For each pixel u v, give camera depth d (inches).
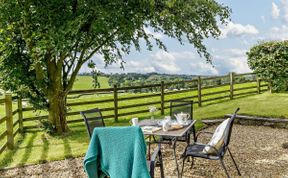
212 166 228.1
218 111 451.2
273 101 491.2
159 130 205.6
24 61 339.9
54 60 345.7
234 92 631.2
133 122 223.0
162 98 484.4
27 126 385.1
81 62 356.5
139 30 371.2
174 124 216.7
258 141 300.2
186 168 224.1
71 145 307.6
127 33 345.4
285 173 213.6
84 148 292.2
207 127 368.5
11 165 247.8
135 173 133.0
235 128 359.9
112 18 315.3
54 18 311.1
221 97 557.0
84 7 312.0
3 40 312.3
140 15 323.0
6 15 304.7
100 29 315.9
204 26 362.3
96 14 307.3
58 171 229.0
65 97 368.5
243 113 404.5
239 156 252.1
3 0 296.2
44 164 246.7
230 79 565.9
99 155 141.6
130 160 136.9
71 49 324.5
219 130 189.9
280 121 358.0
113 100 436.1
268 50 556.4
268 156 252.5
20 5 301.7
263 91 615.8
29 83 339.0
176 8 329.1
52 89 348.2
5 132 292.2
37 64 328.8
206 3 341.1
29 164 247.0
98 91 420.5
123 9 322.7
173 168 224.4
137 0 325.1
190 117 257.3
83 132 373.7
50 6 310.2
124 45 390.9
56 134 355.6
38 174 223.9
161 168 178.2
